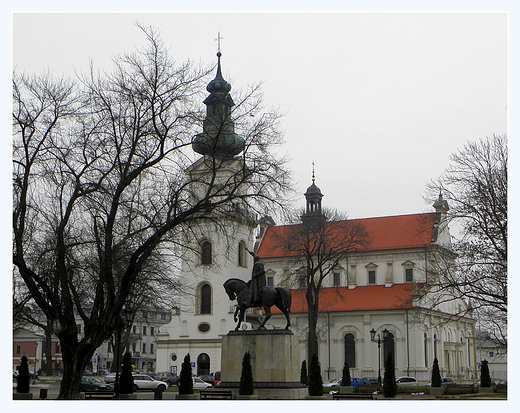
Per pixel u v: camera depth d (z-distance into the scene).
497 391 62.84
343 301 101.06
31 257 40.44
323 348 99.25
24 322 57.69
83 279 46.56
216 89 88.62
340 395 38.97
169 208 36.19
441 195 51.41
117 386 45.12
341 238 103.06
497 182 48.16
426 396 55.66
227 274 95.62
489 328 54.16
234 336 39.06
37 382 86.81
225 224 39.41
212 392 37.41
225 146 37.88
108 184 36.78
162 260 43.62
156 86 35.81
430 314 97.12
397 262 102.62
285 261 107.75
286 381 37.75
